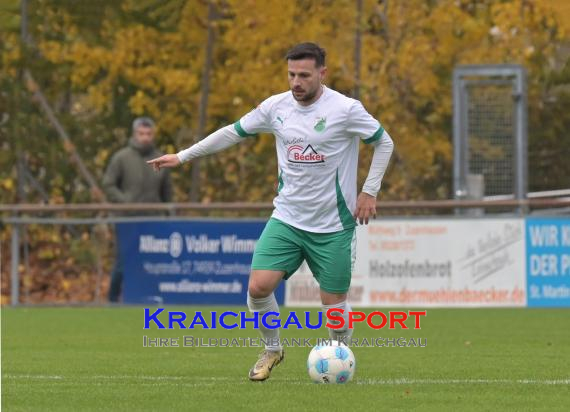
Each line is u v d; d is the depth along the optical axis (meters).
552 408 24.94
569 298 54.81
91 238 57.88
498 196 65.94
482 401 25.92
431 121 72.38
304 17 69.38
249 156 71.75
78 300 57.97
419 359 35.72
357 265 55.03
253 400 25.81
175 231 55.81
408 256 54.81
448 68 72.00
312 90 28.38
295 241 29.20
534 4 70.12
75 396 26.84
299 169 28.84
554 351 38.09
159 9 67.88
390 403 25.41
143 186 56.81
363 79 70.12
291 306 55.56
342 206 28.97
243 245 55.22
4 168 70.44
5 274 61.09
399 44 71.31
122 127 71.69
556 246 54.81
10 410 24.84
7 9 67.44
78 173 71.62
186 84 69.06
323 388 27.91
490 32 71.75
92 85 70.38
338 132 28.56
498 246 54.56
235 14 69.00
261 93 69.25
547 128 71.94
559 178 72.31
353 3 69.19
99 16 67.81
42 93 70.38
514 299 54.62
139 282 56.41
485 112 65.69
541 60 71.25
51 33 68.56
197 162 70.94
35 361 35.41
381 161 28.98
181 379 30.52
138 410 24.56
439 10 71.25
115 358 36.31
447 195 71.69
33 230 58.16
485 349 38.81
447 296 54.69
